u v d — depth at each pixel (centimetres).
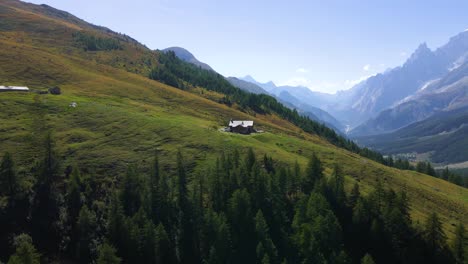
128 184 9075
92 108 14512
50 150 9325
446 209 12456
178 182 9331
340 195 9644
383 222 9075
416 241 8756
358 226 9056
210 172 10062
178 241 8444
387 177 13638
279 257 8412
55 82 18300
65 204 8750
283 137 16312
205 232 8431
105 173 10081
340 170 10169
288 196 10044
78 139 11750
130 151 11494
